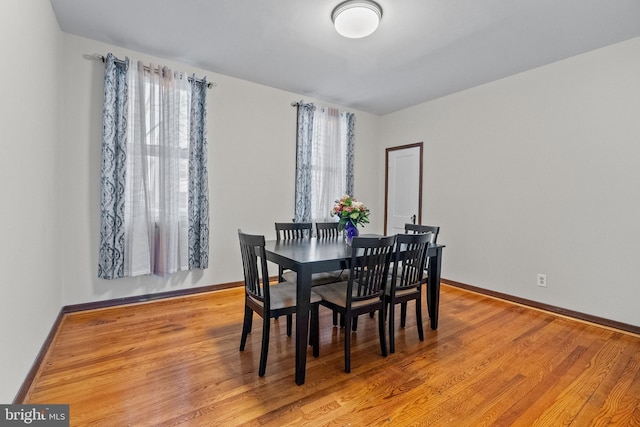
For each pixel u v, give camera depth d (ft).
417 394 5.96
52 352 7.27
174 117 10.89
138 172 10.23
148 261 10.50
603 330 9.07
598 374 6.72
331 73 11.90
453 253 13.73
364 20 7.70
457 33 8.87
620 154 9.21
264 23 8.59
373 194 17.39
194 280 11.89
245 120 12.87
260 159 13.34
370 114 17.13
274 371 6.67
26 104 5.86
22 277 5.62
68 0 7.73
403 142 16.19
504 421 5.27
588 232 9.84
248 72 11.97
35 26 6.49
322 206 15.01
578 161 10.04
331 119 15.19
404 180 16.11
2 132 4.71
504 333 8.80
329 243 9.68
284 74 12.08
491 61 10.64
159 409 5.39
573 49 9.73
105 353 7.29
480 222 12.74
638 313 8.91
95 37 9.55
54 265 8.33
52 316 8.09
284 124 13.96
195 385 6.11
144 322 9.12
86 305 9.87
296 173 14.29
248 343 7.98
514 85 11.68
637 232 8.93
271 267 13.98
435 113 14.58
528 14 7.93
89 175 9.80
